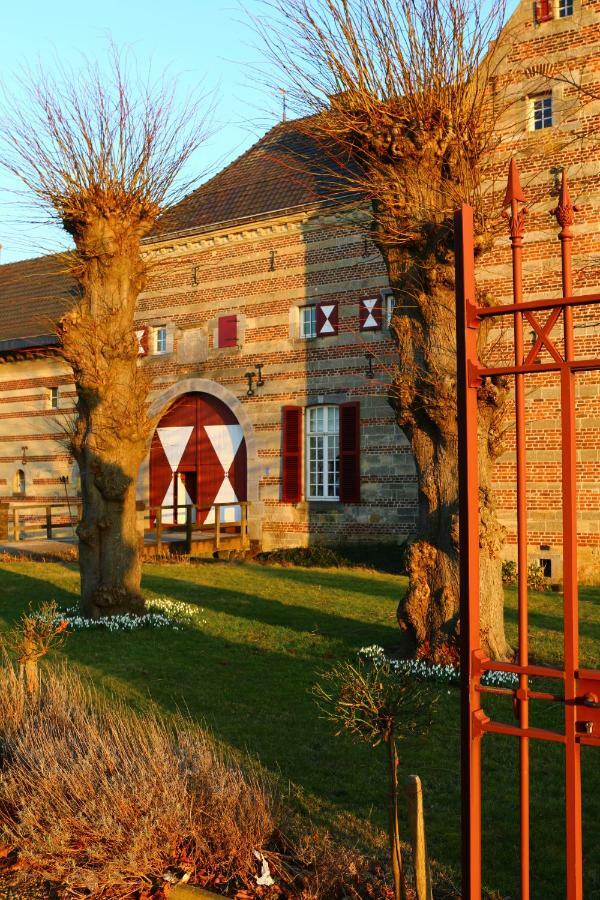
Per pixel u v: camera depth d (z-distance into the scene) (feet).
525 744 9.86
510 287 50.52
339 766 18.21
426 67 25.43
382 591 44.73
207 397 73.20
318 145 28.94
